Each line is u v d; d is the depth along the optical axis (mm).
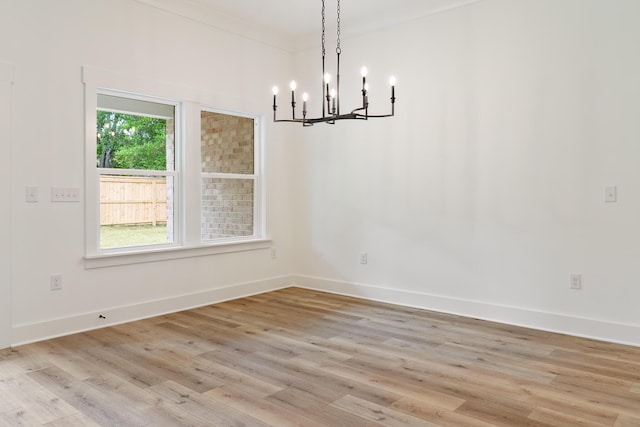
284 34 5160
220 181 4805
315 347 3279
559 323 3672
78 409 2309
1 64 3186
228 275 4805
